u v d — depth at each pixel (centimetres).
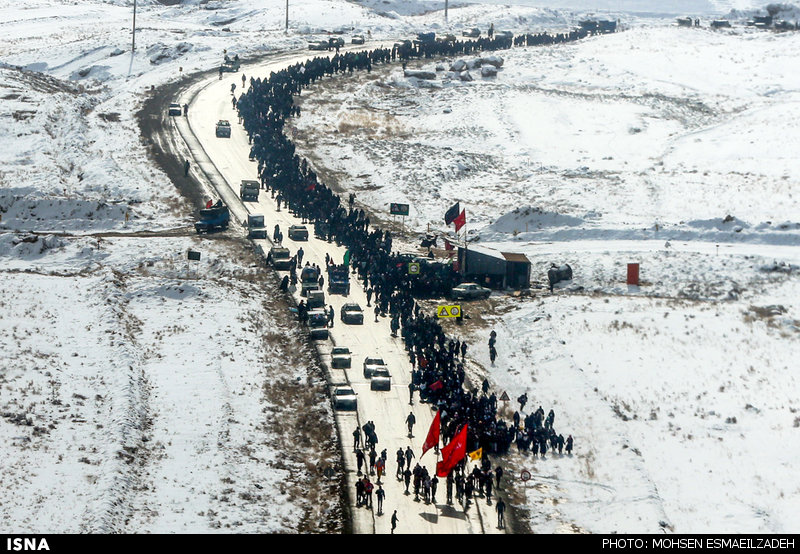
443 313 7331
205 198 9469
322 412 5738
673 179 10331
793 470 5262
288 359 6500
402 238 9038
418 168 10700
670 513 4838
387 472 5150
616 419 5747
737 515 4812
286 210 9319
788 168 10569
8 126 10388
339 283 7562
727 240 8912
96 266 7831
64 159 9969
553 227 9200
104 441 5006
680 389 6203
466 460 5216
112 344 6244
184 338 6506
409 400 5925
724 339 6962
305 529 4575
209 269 7900
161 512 4466
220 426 5372
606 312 7419
